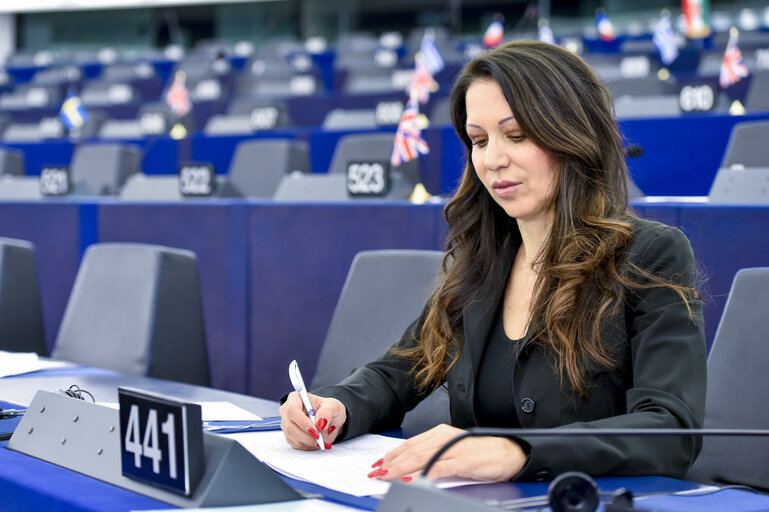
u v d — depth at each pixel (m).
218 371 3.45
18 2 14.20
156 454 1.10
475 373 1.51
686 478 1.76
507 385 1.47
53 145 6.76
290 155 5.18
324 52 11.87
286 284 3.30
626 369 1.41
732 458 1.71
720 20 10.87
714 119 4.46
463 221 1.61
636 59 8.03
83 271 2.76
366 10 13.55
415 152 3.95
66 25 14.47
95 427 1.24
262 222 3.34
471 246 1.61
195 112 7.84
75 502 1.08
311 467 1.30
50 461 1.27
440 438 1.23
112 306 2.66
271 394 3.34
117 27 14.30
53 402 1.34
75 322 2.72
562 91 1.43
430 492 0.88
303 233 3.26
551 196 1.47
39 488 1.14
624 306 1.41
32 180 4.97
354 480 1.22
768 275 1.74
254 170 5.22
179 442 1.07
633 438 1.25
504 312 1.54
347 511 1.06
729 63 5.73
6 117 8.55
